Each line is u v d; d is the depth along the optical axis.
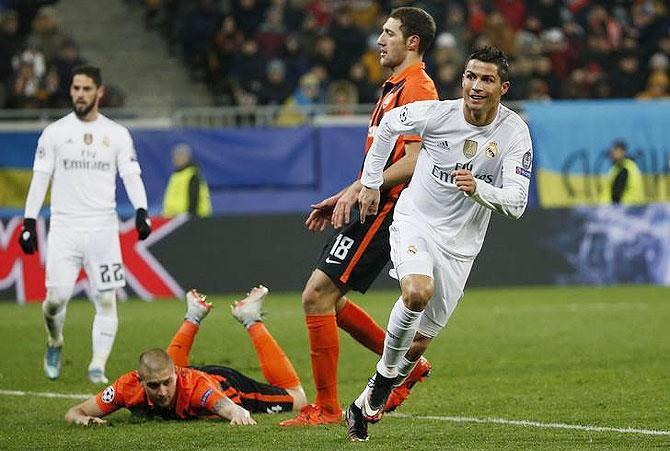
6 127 71.69
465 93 24.30
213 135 74.12
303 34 82.19
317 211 28.56
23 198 71.88
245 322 29.73
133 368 38.81
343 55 80.25
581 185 75.62
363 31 81.50
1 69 77.69
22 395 33.44
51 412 30.22
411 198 25.31
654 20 89.31
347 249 27.25
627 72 85.62
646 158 75.94
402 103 27.08
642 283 68.38
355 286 27.41
